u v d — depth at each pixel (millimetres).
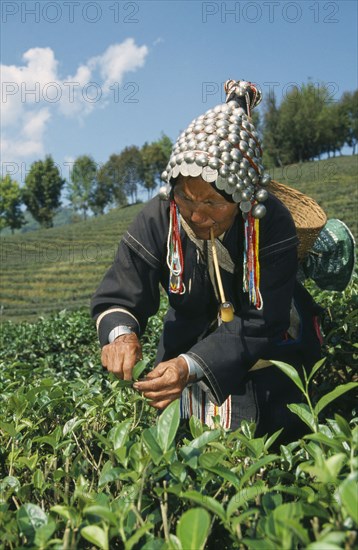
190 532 990
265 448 1477
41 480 1474
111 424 2068
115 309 2105
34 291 42469
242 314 1997
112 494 1556
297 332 2209
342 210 42906
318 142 75250
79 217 96750
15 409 1935
